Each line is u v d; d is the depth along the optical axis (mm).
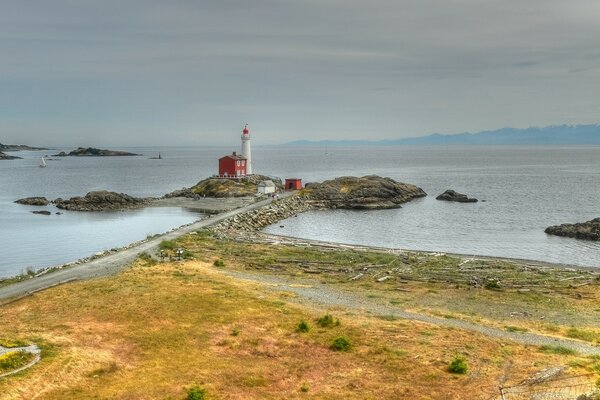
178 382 31688
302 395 30438
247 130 183250
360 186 161750
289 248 84688
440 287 59781
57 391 29891
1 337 38062
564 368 34688
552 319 48344
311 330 42188
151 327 41656
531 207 150500
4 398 28078
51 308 47094
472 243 99625
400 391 31094
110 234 107312
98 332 40094
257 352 37312
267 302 50188
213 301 49438
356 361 35906
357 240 102812
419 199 170000
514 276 66000
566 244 98188
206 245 83062
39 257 86312
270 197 151000
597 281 64250
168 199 157125
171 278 59438
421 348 38500
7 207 148625
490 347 39125
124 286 54688
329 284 60375
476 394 30750
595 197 174125
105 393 30000
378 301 53125
